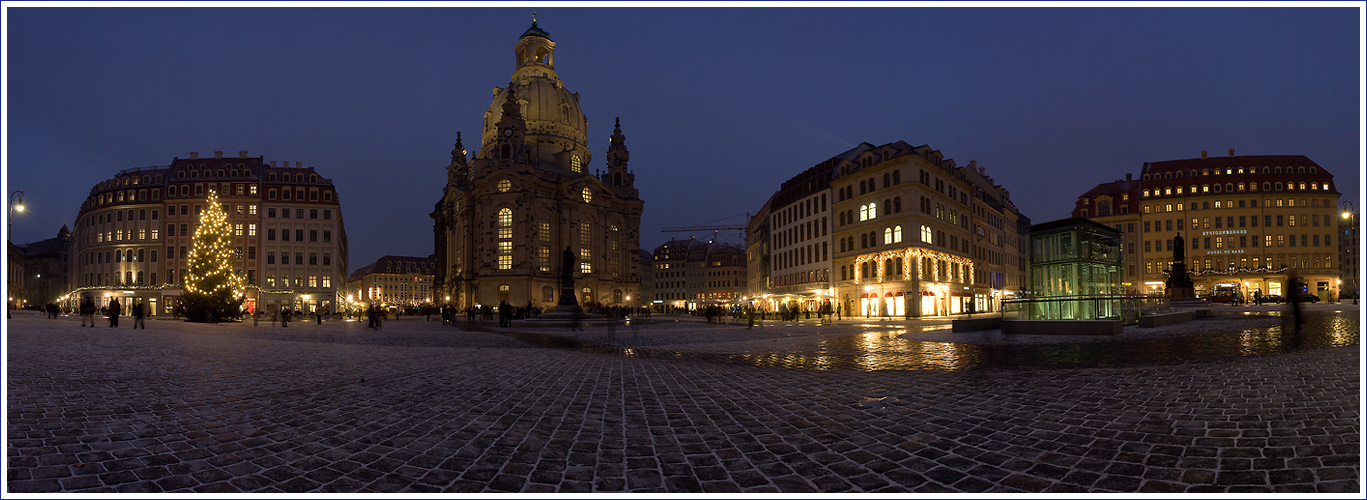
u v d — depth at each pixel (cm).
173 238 9194
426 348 1964
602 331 3466
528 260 9631
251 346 1981
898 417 732
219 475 505
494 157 10931
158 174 9619
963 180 7325
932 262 6306
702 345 2125
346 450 588
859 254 6656
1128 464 519
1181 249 5162
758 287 9731
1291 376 962
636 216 11638
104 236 9412
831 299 7031
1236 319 3044
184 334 2814
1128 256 9662
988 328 2653
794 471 525
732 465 545
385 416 754
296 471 520
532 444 618
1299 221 9006
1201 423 653
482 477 509
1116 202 9844
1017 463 532
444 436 650
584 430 682
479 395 926
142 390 948
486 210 9744
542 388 1005
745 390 978
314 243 9575
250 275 9181
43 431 650
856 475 510
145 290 9094
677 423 718
